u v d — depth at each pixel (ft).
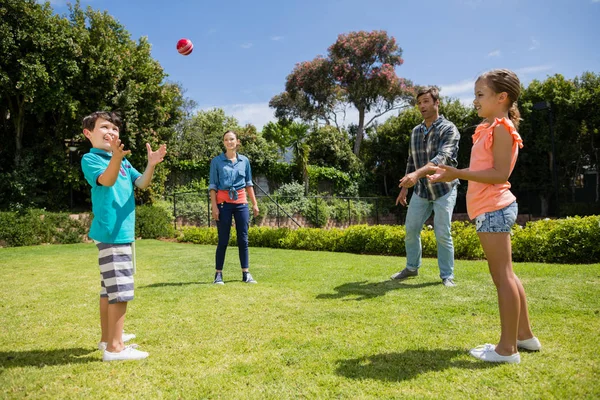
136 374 5.99
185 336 7.79
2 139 39.40
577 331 7.29
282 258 19.98
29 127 40.70
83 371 6.14
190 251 25.04
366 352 6.68
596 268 13.52
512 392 5.08
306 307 9.78
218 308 9.86
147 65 43.50
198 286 12.77
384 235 22.98
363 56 87.10
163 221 40.01
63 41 36.63
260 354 6.72
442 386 5.34
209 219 39.81
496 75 6.47
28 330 8.48
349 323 8.36
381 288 11.78
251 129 71.92
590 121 59.57
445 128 12.98
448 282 12.03
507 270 6.21
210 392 5.36
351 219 63.82
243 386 5.50
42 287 13.23
